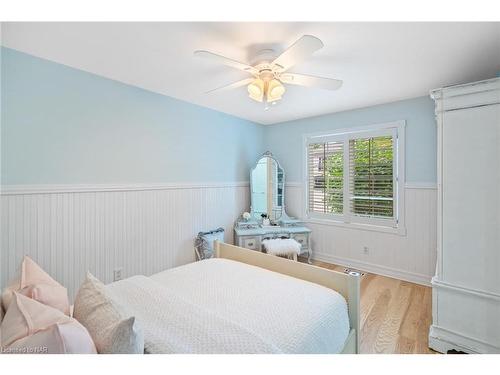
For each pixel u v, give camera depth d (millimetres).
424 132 2939
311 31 1635
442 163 1921
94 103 2334
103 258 2424
